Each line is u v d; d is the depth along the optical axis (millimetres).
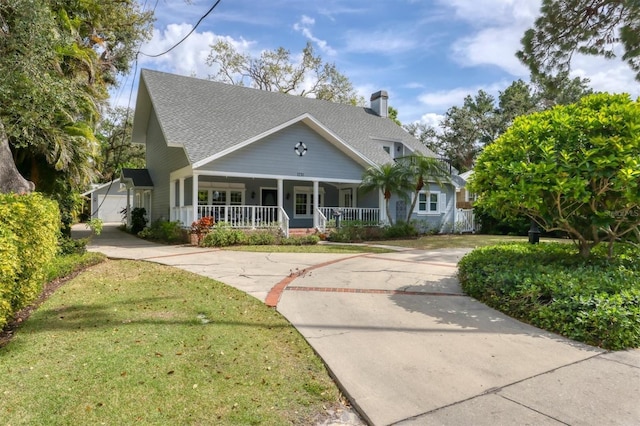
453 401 2898
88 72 9805
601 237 7551
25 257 4602
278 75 33406
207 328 4461
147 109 20000
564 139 5441
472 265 6562
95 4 10906
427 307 5469
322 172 16906
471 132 40750
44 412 2672
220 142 14742
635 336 3971
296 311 5227
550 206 5770
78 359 3539
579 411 2736
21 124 6699
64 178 9836
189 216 14352
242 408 2789
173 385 3088
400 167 17000
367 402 2885
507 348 3953
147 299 5762
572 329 4285
